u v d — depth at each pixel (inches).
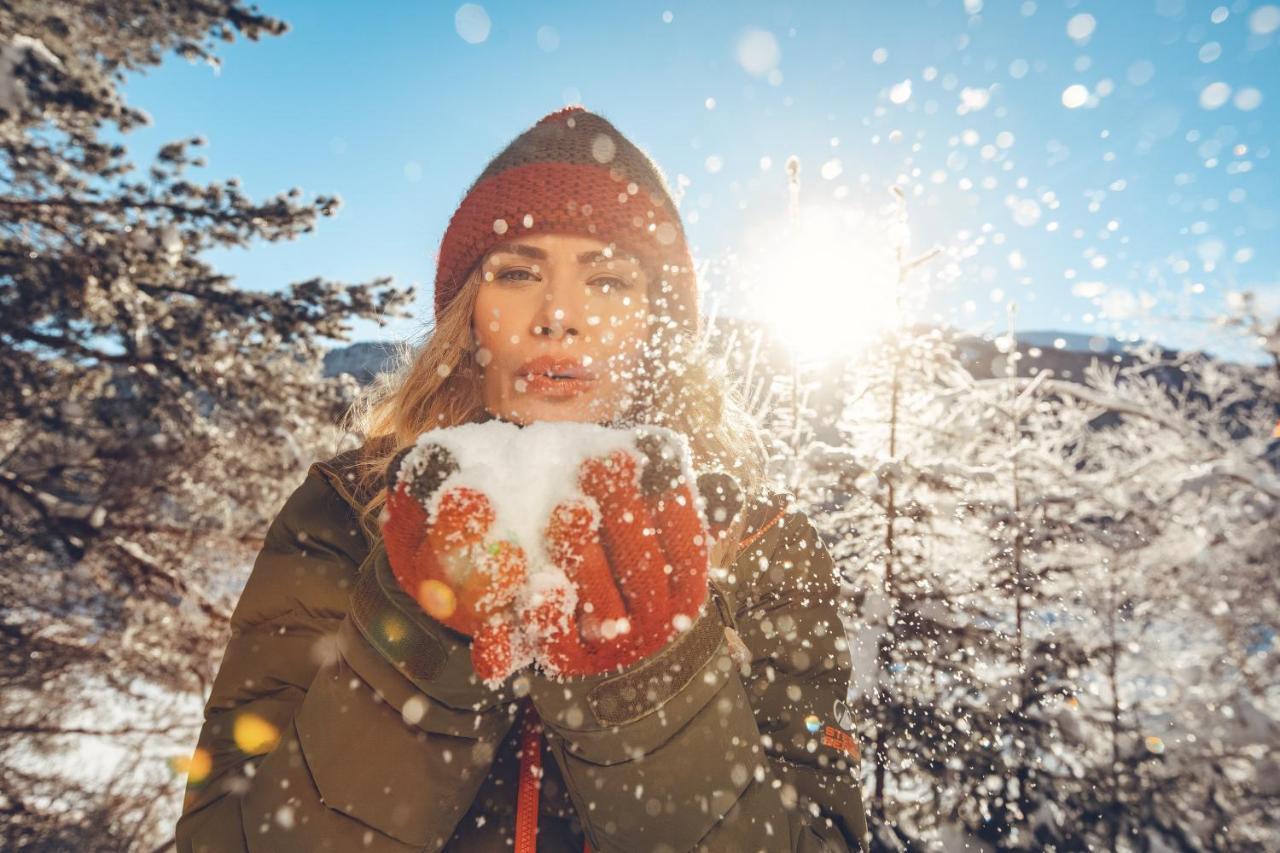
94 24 388.5
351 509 35.5
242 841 26.8
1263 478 230.5
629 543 22.2
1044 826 90.0
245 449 378.9
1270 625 193.9
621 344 36.3
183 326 363.6
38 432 348.2
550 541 22.0
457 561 21.4
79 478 372.8
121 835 306.2
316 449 397.1
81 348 345.4
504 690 26.6
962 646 91.3
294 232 395.2
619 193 37.0
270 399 384.2
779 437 102.7
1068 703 98.7
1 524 327.0
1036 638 100.2
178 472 358.6
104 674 353.4
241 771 29.6
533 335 35.3
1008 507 111.2
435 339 41.8
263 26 397.4
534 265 36.1
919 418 127.0
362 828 26.2
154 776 328.8
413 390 42.3
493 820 31.2
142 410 358.3
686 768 27.0
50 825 302.4
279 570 33.8
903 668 89.4
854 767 35.6
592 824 27.7
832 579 38.8
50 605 361.4
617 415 36.6
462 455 22.7
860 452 107.3
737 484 25.3
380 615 27.1
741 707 29.3
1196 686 169.2
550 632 21.5
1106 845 95.9
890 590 94.0
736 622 35.6
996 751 91.9
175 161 369.1
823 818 33.3
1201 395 300.0
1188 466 255.4
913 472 104.4
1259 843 110.3
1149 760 110.8
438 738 26.8
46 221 333.1
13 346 331.0
